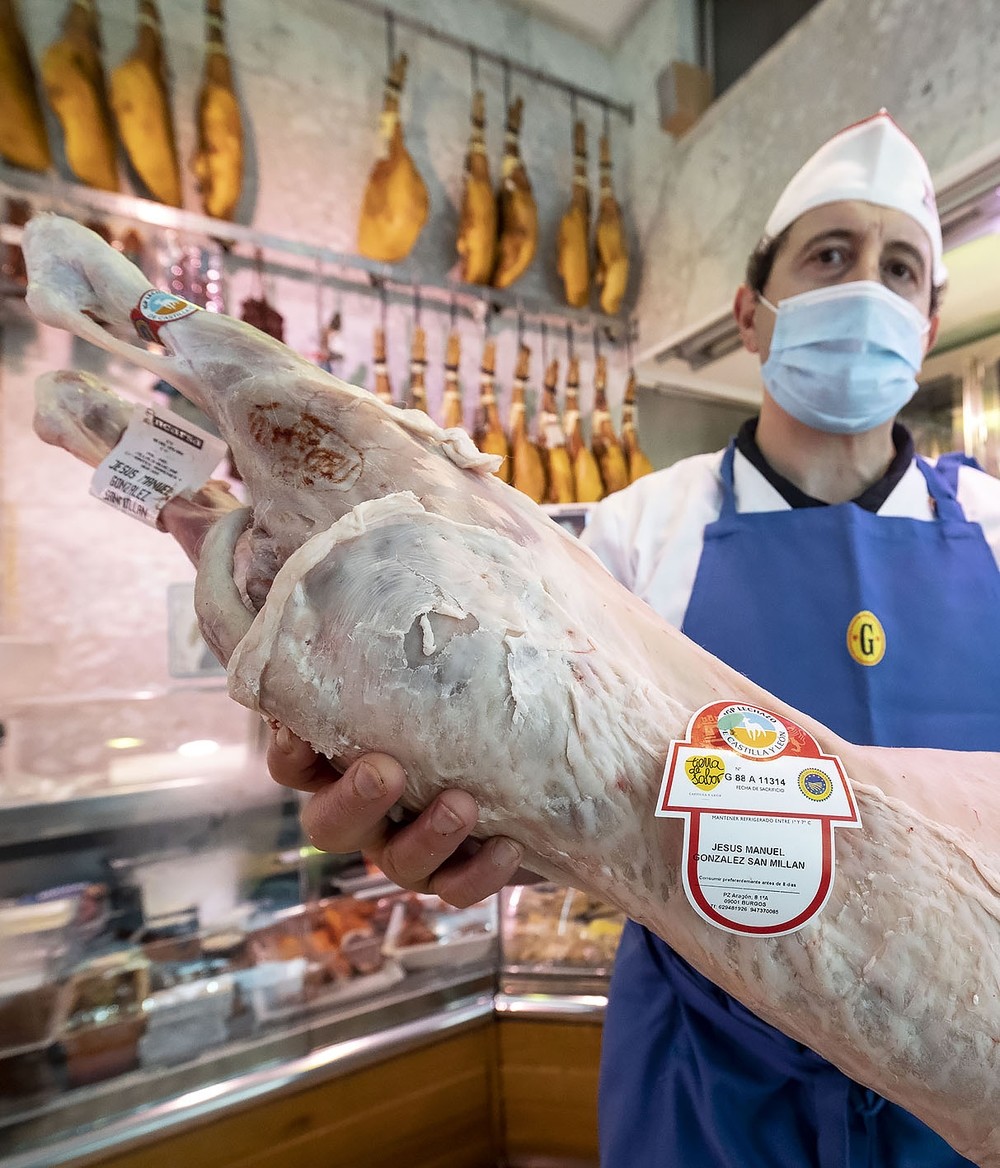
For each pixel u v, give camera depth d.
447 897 0.54
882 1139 0.67
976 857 0.44
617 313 2.66
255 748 1.46
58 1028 1.14
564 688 0.47
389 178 2.13
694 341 2.46
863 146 0.99
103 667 1.98
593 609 0.53
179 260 1.89
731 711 0.49
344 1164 1.27
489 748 0.46
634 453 2.46
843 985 0.41
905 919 0.42
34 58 1.90
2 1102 1.07
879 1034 0.41
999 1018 0.40
